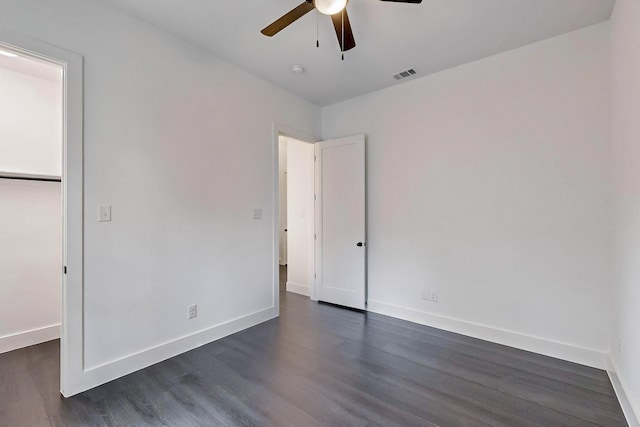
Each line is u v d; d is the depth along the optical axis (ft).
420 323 11.24
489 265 9.78
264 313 11.43
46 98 10.00
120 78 7.60
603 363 7.99
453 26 8.13
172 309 8.72
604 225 8.00
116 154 7.54
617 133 7.11
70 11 6.80
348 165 12.92
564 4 7.27
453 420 6.11
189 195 9.09
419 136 11.25
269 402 6.66
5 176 8.96
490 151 9.72
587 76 8.20
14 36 6.04
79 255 6.93
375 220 12.50
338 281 13.33
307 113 13.41
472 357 8.70
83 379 7.01
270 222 11.64
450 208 10.55
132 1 7.27
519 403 6.64
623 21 6.60
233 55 9.70
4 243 9.07
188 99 9.04
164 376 7.68
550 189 8.74
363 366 8.21
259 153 11.21
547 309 8.82
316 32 8.44
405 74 10.94
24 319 9.36
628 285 6.31
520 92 9.18
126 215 7.73
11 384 7.30
